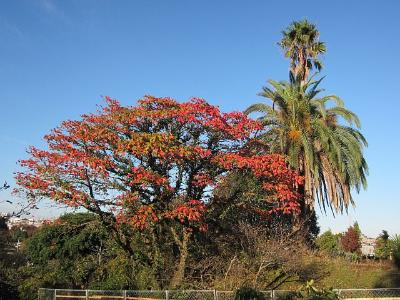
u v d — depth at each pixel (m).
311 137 25.64
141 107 18.81
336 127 26.42
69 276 22.91
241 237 19.77
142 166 17.39
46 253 27.30
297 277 19.97
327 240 32.25
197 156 17.53
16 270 22.67
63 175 17.53
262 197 19.17
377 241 32.09
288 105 26.08
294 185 20.34
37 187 17.08
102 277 21.41
